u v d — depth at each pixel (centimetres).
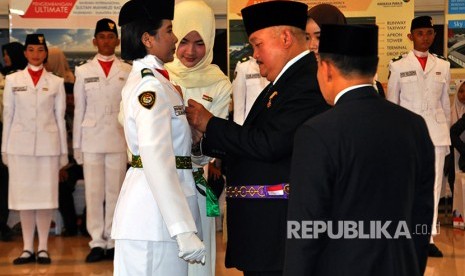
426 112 723
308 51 333
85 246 782
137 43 320
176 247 313
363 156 255
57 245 788
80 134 724
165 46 321
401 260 259
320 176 254
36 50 718
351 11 859
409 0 855
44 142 708
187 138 318
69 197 841
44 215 703
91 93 723
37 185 706
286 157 324
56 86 723
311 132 258
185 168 317
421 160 271
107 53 734
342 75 267
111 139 719
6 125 714
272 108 325
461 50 904
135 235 308
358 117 260
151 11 318
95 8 866
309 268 256
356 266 256
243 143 323
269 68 331
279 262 324
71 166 847
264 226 327
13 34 857
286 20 327
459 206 866
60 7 861
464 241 783
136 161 317
